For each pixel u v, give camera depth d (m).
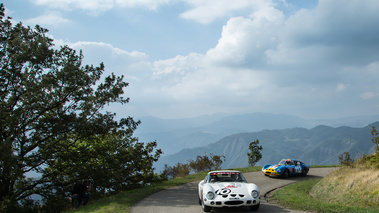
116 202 12.11
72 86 18.80
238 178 10.26
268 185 17.42
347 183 12.16
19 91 18.66
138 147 21.38
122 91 20.66
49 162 19.06
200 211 9.80
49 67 20.11
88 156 19.47
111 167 19.64
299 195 12.38
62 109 19.55
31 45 19.34
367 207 9.45
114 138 21.72
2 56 19.38
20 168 16.16
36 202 17.72
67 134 19.97
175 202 12.12
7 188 18.05
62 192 18.64
